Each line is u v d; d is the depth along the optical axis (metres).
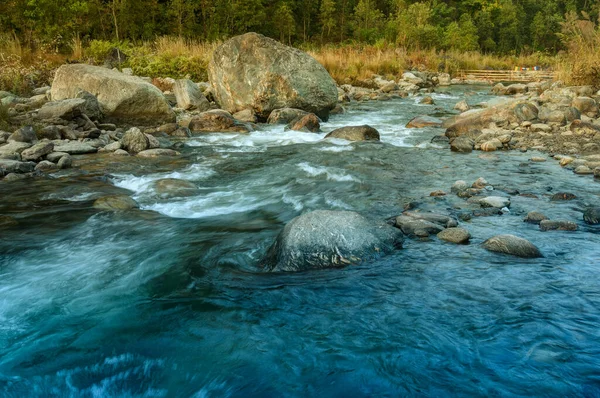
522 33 61.50
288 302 3.14
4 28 18.72
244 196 5.63
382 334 2.75
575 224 4.26
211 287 3.39
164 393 2.39
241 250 4.02
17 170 6.61
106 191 5.82
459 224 4.45
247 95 11.98
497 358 2.50
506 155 7.61
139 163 7.31
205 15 34.38
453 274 3.44
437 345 2.63
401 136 9.64
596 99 11.26
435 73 26.88
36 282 3.54
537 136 8.81
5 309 3.15
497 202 4.95
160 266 3.76
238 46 12.18
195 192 5.78
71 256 3.98
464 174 6.44
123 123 10.34
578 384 2.29
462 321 2.84
